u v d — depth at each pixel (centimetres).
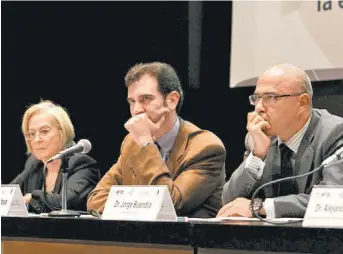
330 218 276
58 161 509
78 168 506
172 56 511
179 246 295
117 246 310
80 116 540
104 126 529
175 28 511
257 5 471
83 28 545
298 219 323
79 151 378
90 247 318
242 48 477
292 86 404
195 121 493
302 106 404
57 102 552
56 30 555
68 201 494
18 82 566
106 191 482
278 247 270
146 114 484
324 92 450
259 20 470
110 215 330
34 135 518
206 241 287
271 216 363
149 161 458
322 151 392
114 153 523
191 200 459
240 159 480
